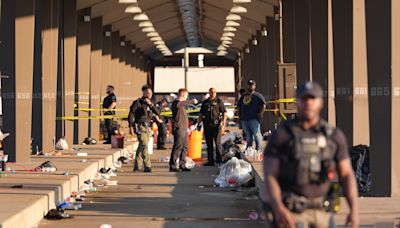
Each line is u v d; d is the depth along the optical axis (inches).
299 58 2458.2
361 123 1747.0
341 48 1738.4
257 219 1258.0
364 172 1469.0
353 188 667.4
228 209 1389.0
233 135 2593.5
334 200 666.8
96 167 1999.3
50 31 2442.2
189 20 5506.9
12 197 1253.1
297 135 663.8
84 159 2107.5
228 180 1753.2
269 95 3801.7
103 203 1471.5
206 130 2346.2
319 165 661.3
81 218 1268.5
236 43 6304.1
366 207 1151.0
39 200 1222.3
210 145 2354.8
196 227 1186.6
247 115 2278.5
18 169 1761.8
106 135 3403.1
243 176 1745.8
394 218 1058.1
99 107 3804.1
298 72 2454.5
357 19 1729.8
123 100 5270.7
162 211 1360.7
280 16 3326.8
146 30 4682.6
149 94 2154.3
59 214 1251.8
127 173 2129.7
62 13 2930.6
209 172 2151.8
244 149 2463.1
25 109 1966.0
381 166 1341.0
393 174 1338.6
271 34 3887.8
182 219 1267.2
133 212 1346.0
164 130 3134.8
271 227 671.8
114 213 1332.4
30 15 1959.9
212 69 6171.3
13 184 1440.7
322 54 2003.0
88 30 3408.0
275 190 658.2
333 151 665.6
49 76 2437.3
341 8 1736.0
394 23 1311.5
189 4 4493.1
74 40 2930.6
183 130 2169.0
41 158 2135.8
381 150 1338.6
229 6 4160.9
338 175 675.4
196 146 2568.9
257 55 4803.2
